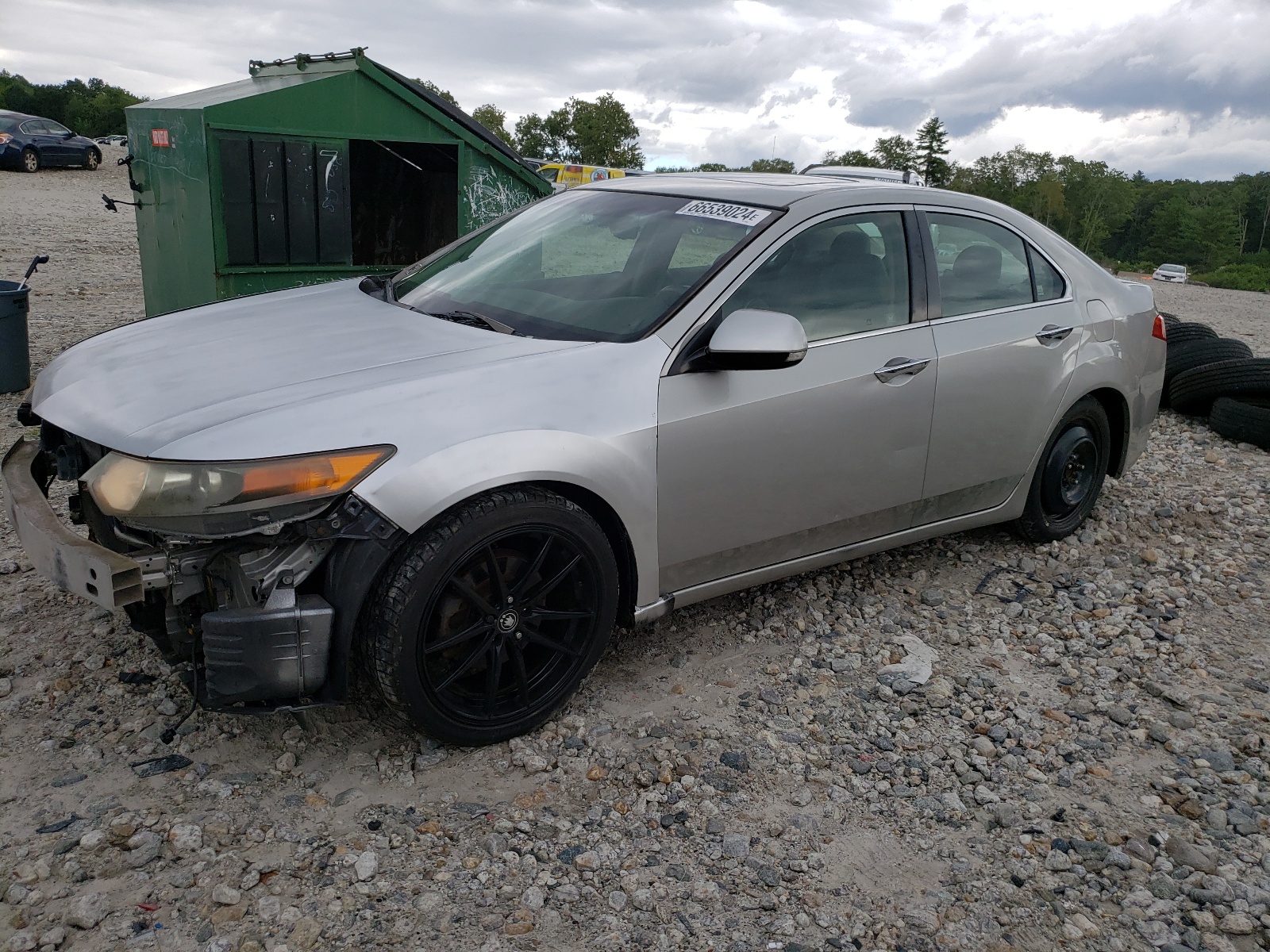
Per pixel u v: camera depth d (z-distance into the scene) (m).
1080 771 2.97
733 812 2.68
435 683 2.71
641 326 3.07
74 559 2.39
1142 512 5.16
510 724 2.89
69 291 10.90
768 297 3.23
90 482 2.51
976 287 3.90
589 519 2.86
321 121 7.27
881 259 3.58
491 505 2.64
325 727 2.93
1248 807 2.82
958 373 3.71
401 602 2.55
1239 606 4.16
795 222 3.36
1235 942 2.34
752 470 3.20
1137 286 4.83
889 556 4.45
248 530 2.40
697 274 3.19
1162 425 7.17
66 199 21.30
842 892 2.42
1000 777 2.91
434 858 2.44
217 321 3.40
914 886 2.46
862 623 3.83
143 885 2.28
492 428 2.65
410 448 2.53
